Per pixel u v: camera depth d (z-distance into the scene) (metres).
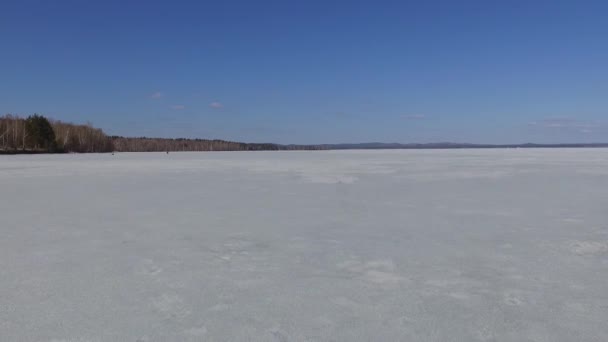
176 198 9.47
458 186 11.76
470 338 2.83
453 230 6.13
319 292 3.67
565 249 5.04
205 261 4.59
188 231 6.09
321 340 2.81
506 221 6.79
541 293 3.62
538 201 8.92
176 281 3.94
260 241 5.49
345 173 16.45
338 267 4.38
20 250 5.03
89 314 3.20
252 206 8.34
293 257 4.75
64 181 13.35
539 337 2.84
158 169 19.05
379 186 11.81
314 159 31.11
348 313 3.24
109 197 9.64
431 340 2.81
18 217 7.20
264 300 3.49
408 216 7.25
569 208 8.02
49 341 2.78
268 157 36.47
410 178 14.21
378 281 3.95
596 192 10.34
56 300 3.48
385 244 5.33
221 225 6.52
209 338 2.83
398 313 3.23
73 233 5.95
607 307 3.32
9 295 3.58
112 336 2.85
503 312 3.24
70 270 4.26
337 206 8.34
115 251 4.99
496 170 17.80
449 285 3.83
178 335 2.87
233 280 3.97
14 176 15.26
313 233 5.96
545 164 22.25
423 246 5.22
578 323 3.04
